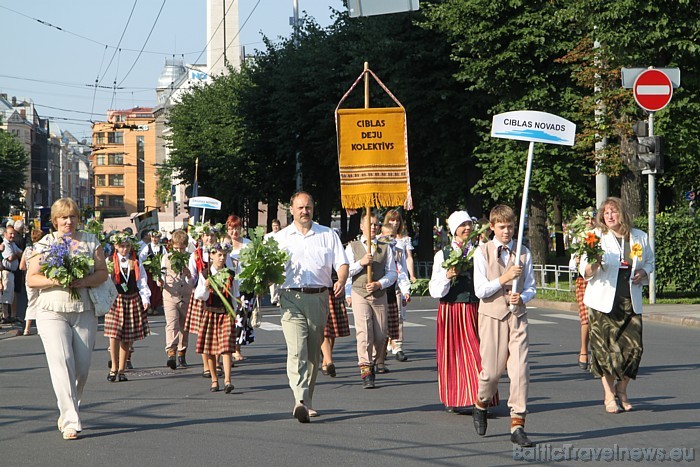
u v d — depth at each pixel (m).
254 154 56.25
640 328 10.40
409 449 8.75
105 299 9.55
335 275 14.13
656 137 23.23
